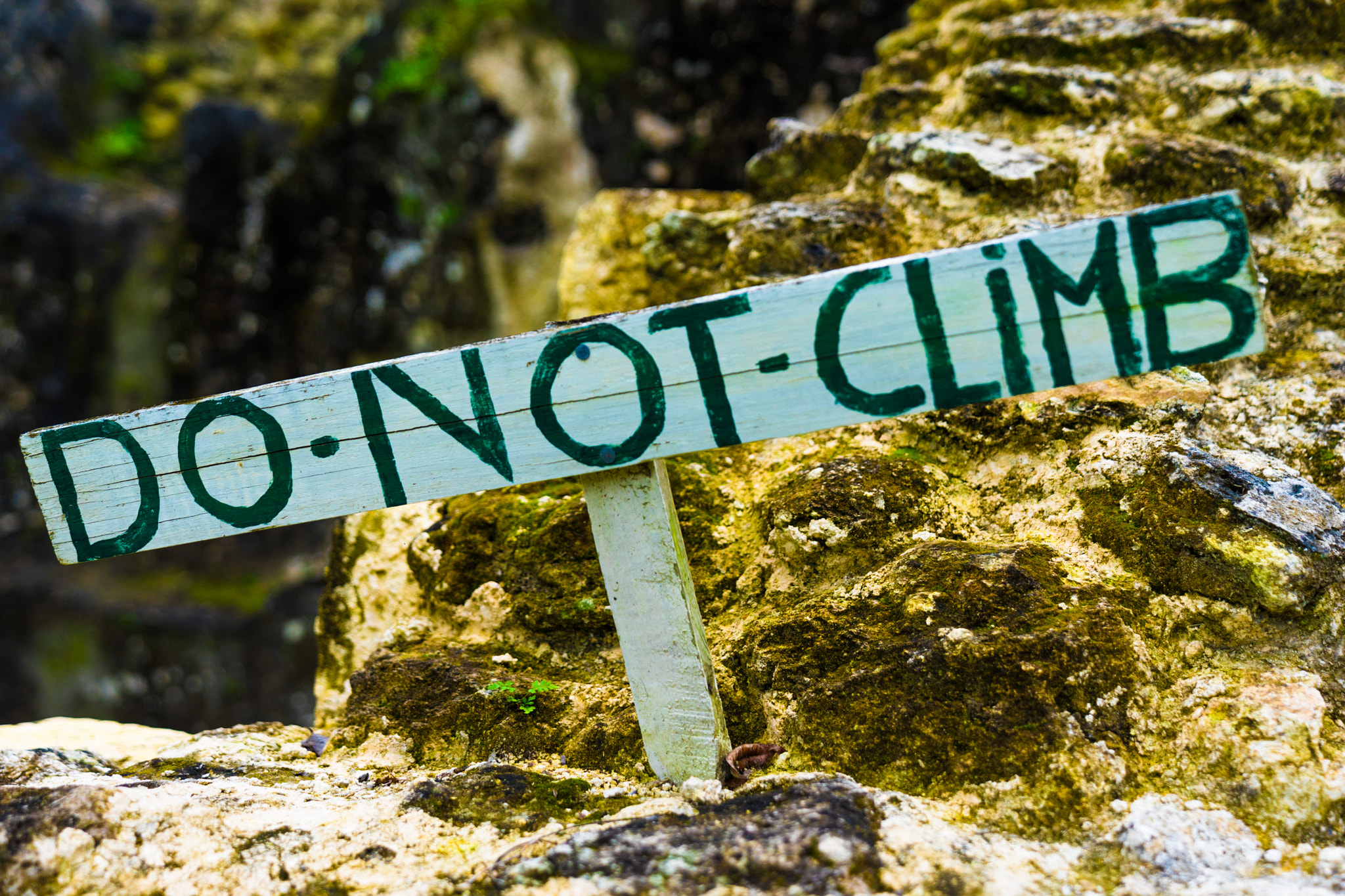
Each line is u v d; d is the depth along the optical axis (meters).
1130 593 1.88
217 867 1.58
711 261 3.10
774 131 3.43
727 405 1.60
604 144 7.34
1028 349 1.53
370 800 1.82
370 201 7.54
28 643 8.38
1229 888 1.41
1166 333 1.49
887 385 1.57
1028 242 1.51
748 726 1.88
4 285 9.00
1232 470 1.96
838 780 1.64
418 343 7.54
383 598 2.63
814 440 2.47
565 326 1.63
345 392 1.70
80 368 9.08
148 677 8.02
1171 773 1.65
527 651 2.23
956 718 1.70
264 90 10.01
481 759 2.01
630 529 1.69
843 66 6.57
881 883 1.42
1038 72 3.08
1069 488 2.13
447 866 1.57
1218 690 1.74
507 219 7.23
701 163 7.14
